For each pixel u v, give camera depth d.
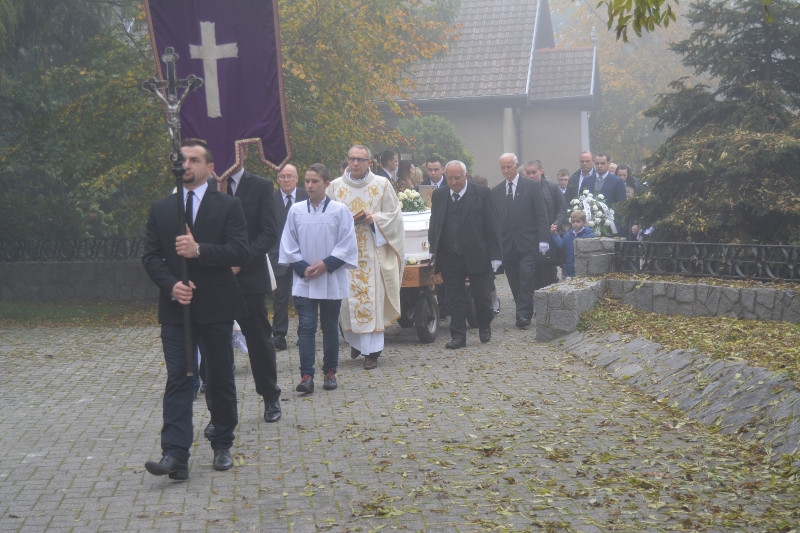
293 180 10.81
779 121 13.22
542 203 12.68
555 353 10.45
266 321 7.33
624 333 10.25
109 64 16.58
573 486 5.66
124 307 16.53
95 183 16.47
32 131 17.17
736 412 6.92
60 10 17.50
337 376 9.43
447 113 29.39
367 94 17.80
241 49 10.02
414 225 11.47
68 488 5.76
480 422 7.31
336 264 8.44
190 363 5.82
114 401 8.47
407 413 7.68
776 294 10.39
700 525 4.93
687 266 11.72
